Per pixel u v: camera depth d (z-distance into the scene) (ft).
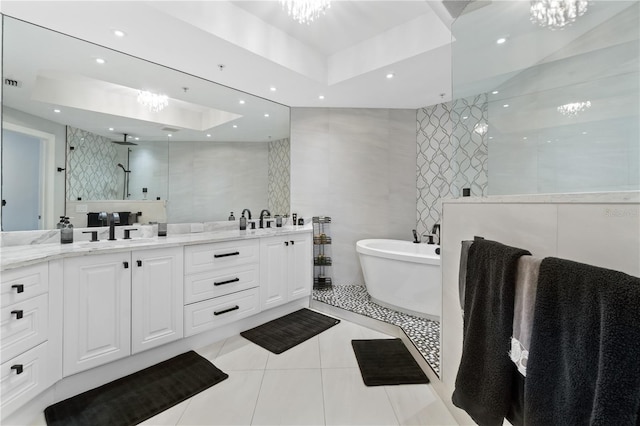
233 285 7.65
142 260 5.88
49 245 5.86
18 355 4.20
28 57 6.14
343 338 7.68
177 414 4.74
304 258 9.89
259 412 4.82
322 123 11.64
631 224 2.32
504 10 6.42
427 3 6.72
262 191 10.73
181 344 6.70
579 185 5.62
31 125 6.21
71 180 6.75
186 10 5.85
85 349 5.10
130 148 7.75
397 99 10.71
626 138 5.15
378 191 11.84
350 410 4.90
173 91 8.50
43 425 4.42
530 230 3.29
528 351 2.39
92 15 5.60
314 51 8.83
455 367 4.77
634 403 1.66
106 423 4.47
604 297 1.86
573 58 5.87
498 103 7.16
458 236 4.74
